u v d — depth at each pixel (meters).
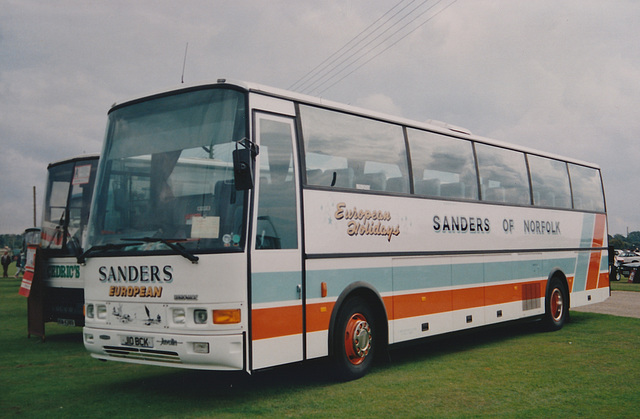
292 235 7.21
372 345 8.43
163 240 6.75
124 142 7.58
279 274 6.95
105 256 7.18
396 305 8.80
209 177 6.79
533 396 7.06
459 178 10.60
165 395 7.25
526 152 12.64
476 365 9.03
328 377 8.01
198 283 6.46
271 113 7.19
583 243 14.18
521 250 11.98
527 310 12.01
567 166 14.05
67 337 12.45
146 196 7.13
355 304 8.17
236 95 6.96
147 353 6.77
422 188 9.66
